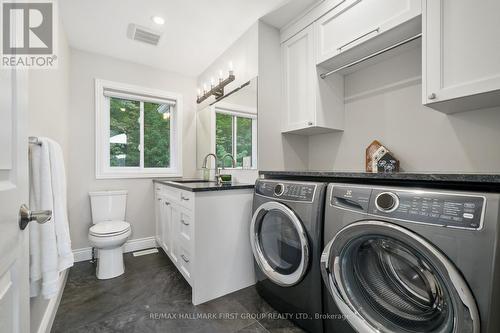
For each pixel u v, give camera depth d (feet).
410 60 5.54
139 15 6.48
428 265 2.80
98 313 5.04
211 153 9.15
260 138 6.90
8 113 2.00
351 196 3.56
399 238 2.92
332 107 6.64
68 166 7.79
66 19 6.54
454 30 3.82
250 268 6.18
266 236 5.41
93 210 7.87
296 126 6.84
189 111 10.37
